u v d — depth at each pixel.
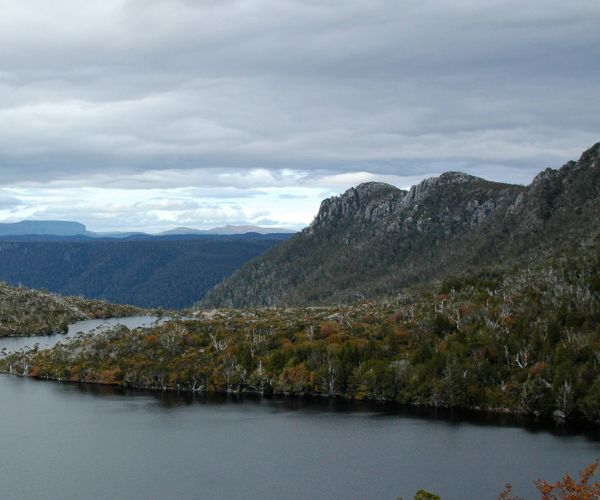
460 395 195.88
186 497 137.50
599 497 72.94
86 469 155.50
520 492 133.88
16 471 154.50
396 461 153.88
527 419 183.50
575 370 190.88
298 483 143.25
